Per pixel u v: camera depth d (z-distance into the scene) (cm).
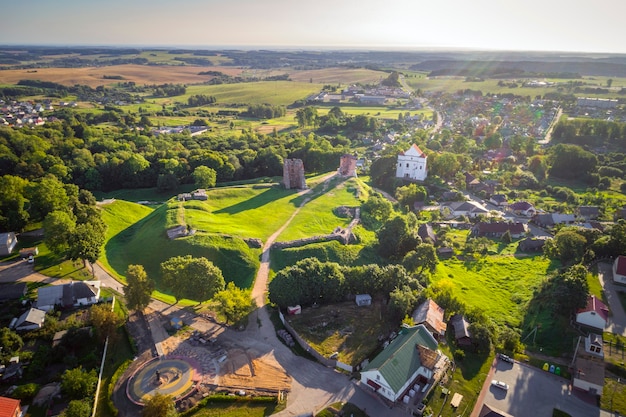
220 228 13850
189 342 9175
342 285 10744
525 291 12225
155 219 14650
